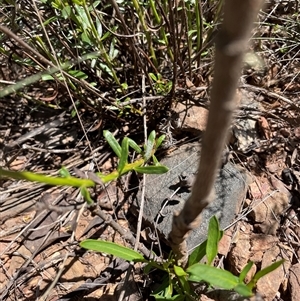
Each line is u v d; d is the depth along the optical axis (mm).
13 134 364
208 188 154
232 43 94
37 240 295
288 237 284
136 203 297
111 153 334
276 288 261
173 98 325
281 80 359
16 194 317
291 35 368
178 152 317
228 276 184
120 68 345
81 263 281
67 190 312
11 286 276
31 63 311
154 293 243
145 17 328
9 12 310
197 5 301
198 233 273
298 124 333
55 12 295
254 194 302
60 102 367
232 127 322
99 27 293
